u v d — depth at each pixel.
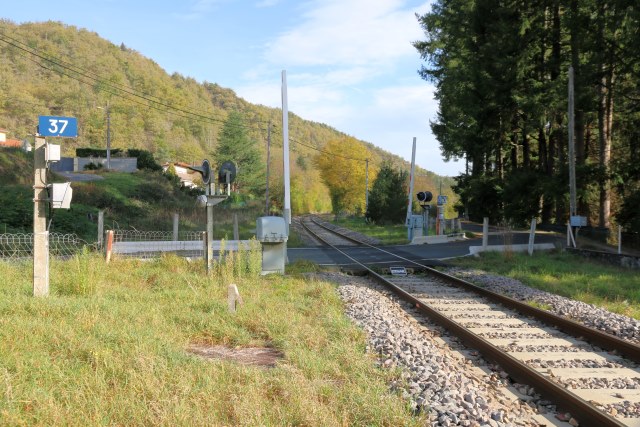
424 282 15.38
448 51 46.81
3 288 10.22
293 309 9.72
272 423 4.48
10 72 151.38
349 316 9.54
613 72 31.72
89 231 25.17
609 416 4.75
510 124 38.06
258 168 111.38
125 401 4.62
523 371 6.23
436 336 8.69
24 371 5.27
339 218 80.75
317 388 5.32
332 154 88.12
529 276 16.44
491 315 10.48
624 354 7.55
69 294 10.41
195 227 34.84
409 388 5.53
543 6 34.44
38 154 9.82
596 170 31.16
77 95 145.50
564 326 9.15
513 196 36.28
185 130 181.00
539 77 35.50
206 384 5.23
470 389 5.64
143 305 9.29
